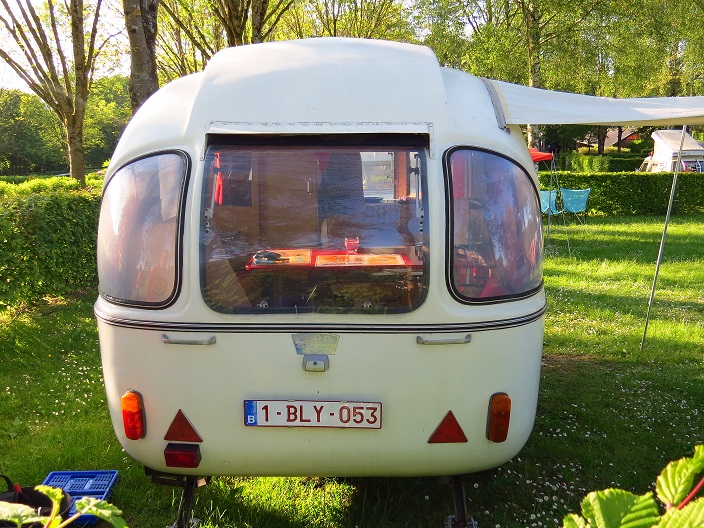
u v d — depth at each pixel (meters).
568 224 15.59
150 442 2.50
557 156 40.50
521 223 2.60
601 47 16.59
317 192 2.48
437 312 2.38
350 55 2.76
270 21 15.21
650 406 4.52
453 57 18.16
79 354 5.62
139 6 5.88
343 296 2.40
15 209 6.57
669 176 17.39
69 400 4.56
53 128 49.78
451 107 2.62
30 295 6.76
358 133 2.44
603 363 5.52
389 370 2.40
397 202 2.44
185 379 2.42
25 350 5.70
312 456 2.47
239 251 2.44
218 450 2.47
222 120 2.50
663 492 1.18
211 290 2.40
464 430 2.45
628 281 8.83
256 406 2.42
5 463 3.62
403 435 2.44
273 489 3.30
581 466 3.68
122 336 2.47
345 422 2.42
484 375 2.43
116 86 22.66
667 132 27.95
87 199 7.93
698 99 3.17
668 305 7.43
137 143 2.61
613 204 17.44
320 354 2.38
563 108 2.85
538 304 2.63
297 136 2.47
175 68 17.55
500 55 15.93
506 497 3.31
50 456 3.69
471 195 2.48
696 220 16.17
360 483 3.37
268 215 2.46
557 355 5.73
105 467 3.58
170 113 2.66
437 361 2.40
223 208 2.46
